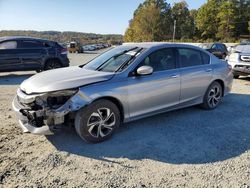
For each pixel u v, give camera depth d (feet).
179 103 17.70
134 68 15.20
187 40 236.63
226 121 17.75
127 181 10.69
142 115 15.76
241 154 13.09
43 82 13.96
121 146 13.79
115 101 14.64
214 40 238.48
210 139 14.82
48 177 10.88
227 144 14.20
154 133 15.51
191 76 18.02
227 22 234.79
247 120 18.03
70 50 141.49
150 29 260.62
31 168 11.51
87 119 13.57
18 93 14.43
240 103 22.40
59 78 14.33
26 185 10.30
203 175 11.18
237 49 36.68
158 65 16.46
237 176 11.13
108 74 14.58
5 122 16.98
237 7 239.09
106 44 295.07
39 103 13.09
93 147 13.62
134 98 15.03
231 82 21.66
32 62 36.55
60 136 14.84
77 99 13.11
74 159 12.38
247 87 29.94
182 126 16.70
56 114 12.78
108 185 10.41
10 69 35.29
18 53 35.45
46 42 38.01
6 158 12.30
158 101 16.30
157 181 10.71
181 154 13.02
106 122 14.33
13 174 11.02
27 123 13.80
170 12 280.72
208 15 257.14
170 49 17.43
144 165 11.95
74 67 17.52
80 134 13.65
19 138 14.53
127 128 16.20
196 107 20.94
